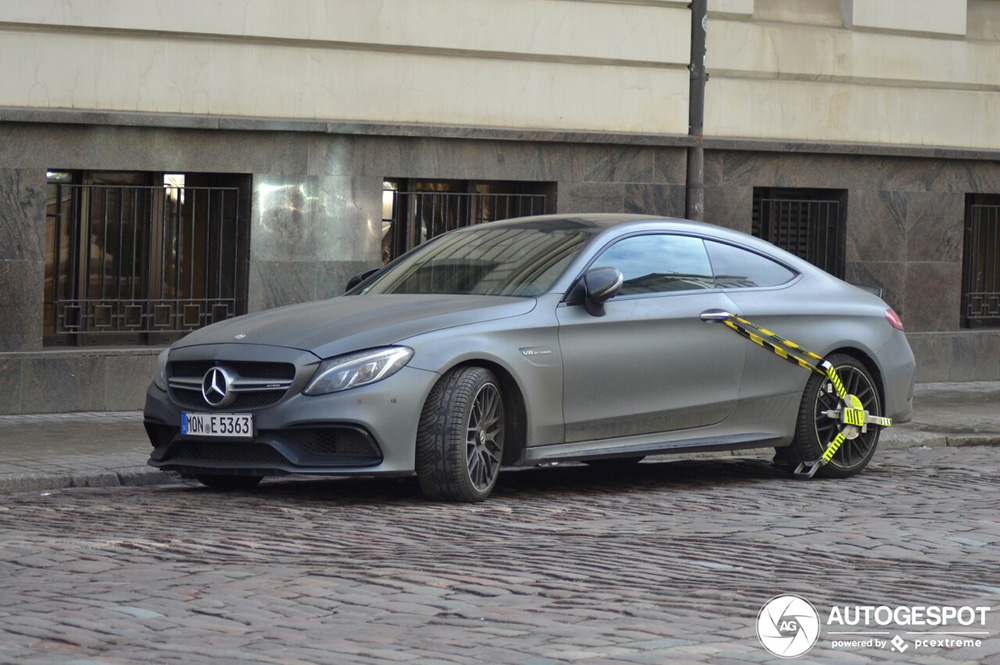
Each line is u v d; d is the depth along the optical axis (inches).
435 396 361.1
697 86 689.6
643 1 690.2
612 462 470.9
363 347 356.2
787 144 725.9
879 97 762.8
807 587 269.4
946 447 542.3
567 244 401.4
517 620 237.0
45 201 568.7
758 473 447.8
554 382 377.7
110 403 578.9
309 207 619.5
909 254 764.6
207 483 396.8
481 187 669.3
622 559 293.7
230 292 616.1
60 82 573.3
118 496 385.1
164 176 600.7
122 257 594.6
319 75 622.2
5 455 450.3
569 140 667.4
